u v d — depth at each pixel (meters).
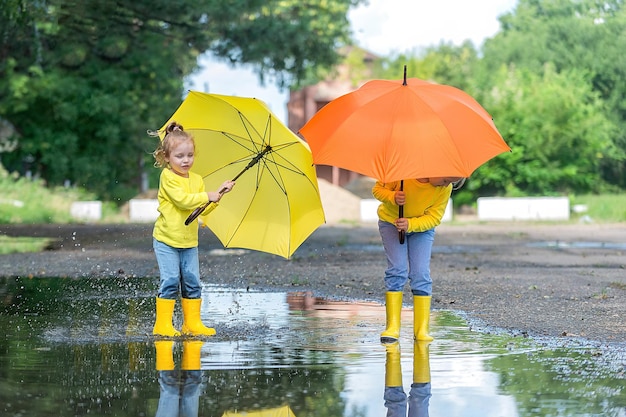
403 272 12.09
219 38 44.03
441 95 11.53
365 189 76.81
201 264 23.77
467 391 8.91
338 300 16.23
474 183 62.34
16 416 7.94
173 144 12.07
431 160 11.04
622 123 74.56
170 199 12.09
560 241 35.31
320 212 12.82
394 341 11.81
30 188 53.81
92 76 56.56
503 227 47.31
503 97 64.44
